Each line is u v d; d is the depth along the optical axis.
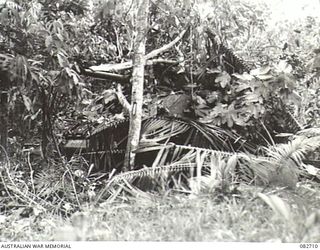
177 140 5.89
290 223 3.13
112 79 6.51
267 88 5.85
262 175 4.36
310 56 7.14
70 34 6.06
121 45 7.43
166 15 6.77
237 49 7.53
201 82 6.66
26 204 5.18
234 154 4.74
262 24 8.06
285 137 6.60
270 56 7.66
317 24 8.24
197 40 6.57
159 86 6.94
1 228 4.51
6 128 5.84
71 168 6.02
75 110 6.95
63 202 5.29
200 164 4.57
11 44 5.47
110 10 6.70
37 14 5.86
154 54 6.08
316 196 4.34
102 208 4.37
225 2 6.73
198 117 6.25
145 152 5.73
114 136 6.43
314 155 6.38
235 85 6.43
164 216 3.55
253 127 6.34
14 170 5.85
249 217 3.45
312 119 7.26
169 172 4.75
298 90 7.29
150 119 5.98
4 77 5.39
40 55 5.70
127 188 4.83
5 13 5.20
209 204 3.58
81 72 6.35
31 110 5.73
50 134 6.42
